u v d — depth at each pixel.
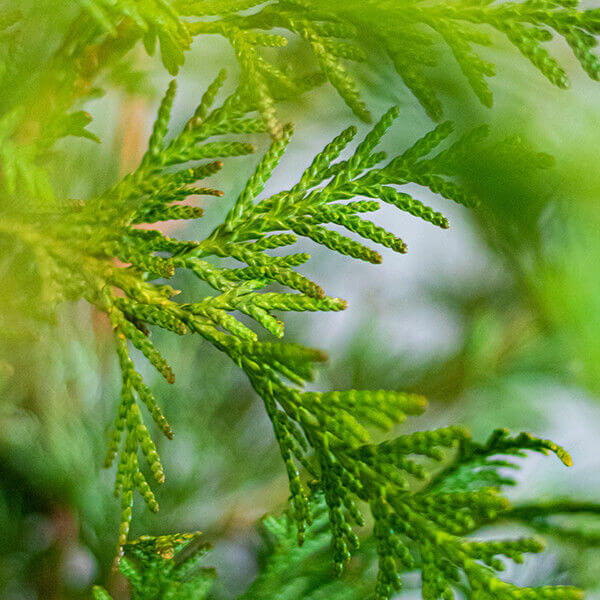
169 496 0.45
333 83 0.38
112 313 0.38
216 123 0.39
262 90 0.38
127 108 0.44
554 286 0.39
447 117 0.41
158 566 0.38
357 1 0.38
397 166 0.38
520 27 0.38
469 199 0.38
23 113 0.38
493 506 0.36
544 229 0.39
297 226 0.38
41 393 0.45
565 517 0.41
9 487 0.44
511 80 0.41
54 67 0.38
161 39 0.38
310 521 0.37
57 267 0.38
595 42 0.38
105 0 0.37
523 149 0.38
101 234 0.38
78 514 0.45
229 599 0.43
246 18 0.39
